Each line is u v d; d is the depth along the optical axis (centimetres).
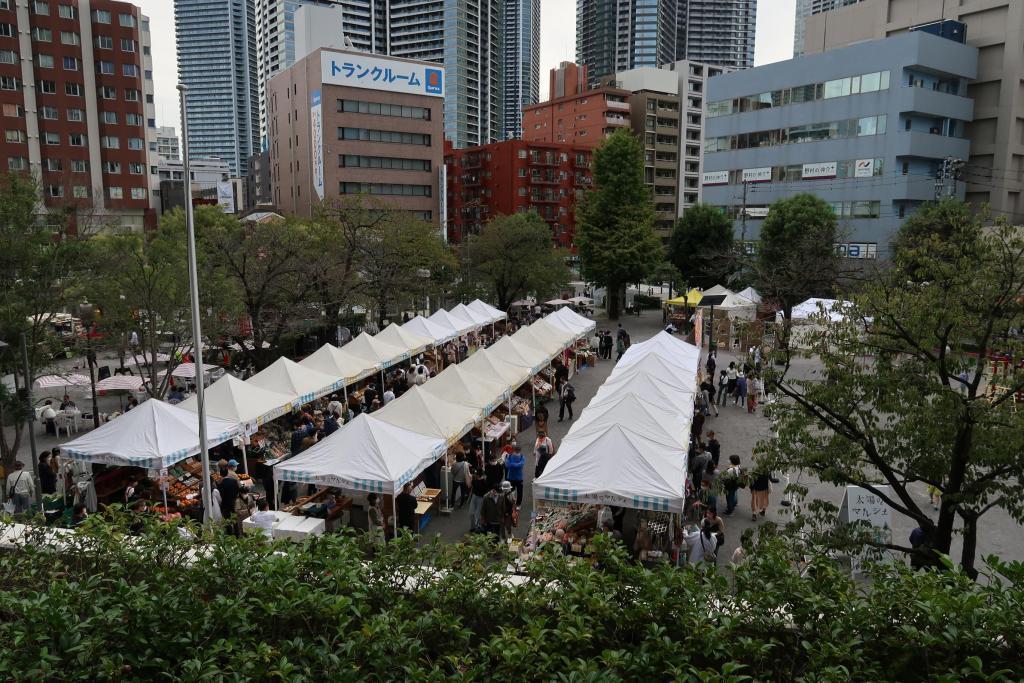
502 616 554
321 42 7856
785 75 5372
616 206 4878
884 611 506
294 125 7188
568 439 1401
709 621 510
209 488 1198
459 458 1559
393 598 572
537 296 4778
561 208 7988
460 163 8456
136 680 489
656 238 4841
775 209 4353
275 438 1834
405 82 6869
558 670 498
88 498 1412
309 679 469
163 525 649
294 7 12706
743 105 5662
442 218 7112
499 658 495
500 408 2073
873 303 908
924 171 4897
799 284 3222
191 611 530
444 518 1455
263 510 1354
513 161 7712
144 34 7162
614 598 551
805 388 970
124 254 1942
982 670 466
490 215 8075
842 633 500
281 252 2578
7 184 1619
